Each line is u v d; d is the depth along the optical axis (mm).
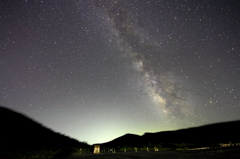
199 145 38250
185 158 14117
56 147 33500
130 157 18000
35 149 26875
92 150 35469
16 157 20000
